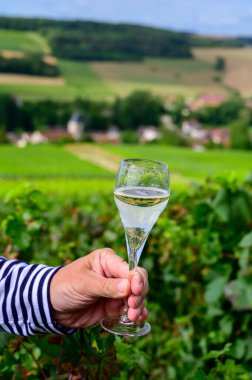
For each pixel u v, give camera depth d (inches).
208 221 123.8
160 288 148.9
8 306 46.5
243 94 5546.3
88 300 46.4
